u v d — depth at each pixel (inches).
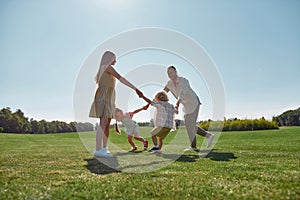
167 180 102.0
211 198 78.8
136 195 82.9
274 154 178.1
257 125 633.6
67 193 85.0
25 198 80.2
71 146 296.4
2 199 79.4
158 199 79.0
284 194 79.7
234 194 81.5
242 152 193.6
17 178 108.0
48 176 111.7
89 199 79.5
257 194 80.5
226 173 113.7
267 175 106.7
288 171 114.5
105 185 95.0
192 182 98.0
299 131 473.7
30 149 251.0
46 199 79.6
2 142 377.7
